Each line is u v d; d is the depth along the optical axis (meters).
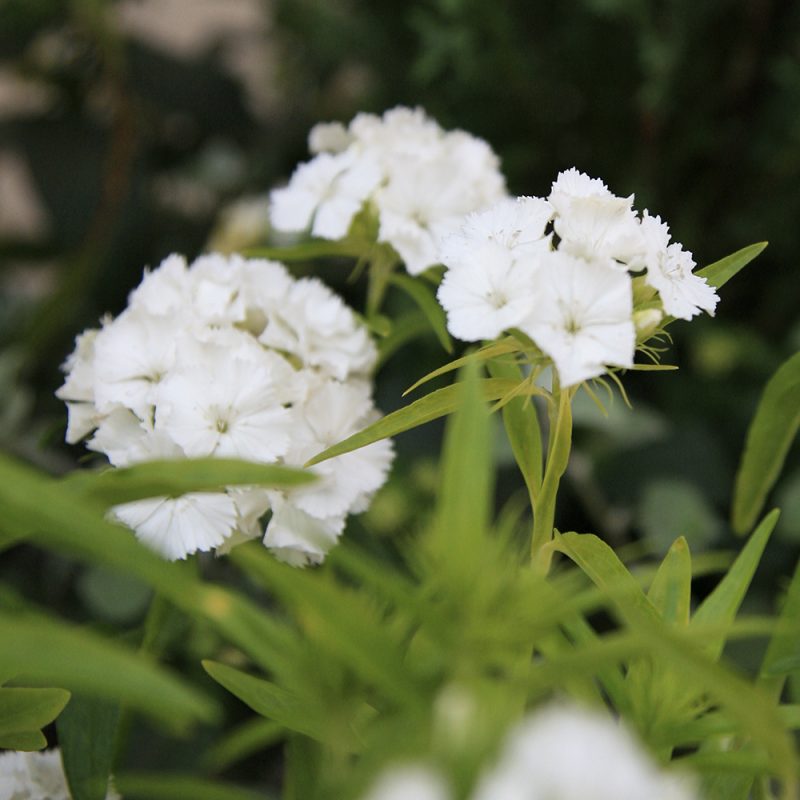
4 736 0.45
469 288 0.45
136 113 1.09
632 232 0.46
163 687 0.36
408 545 0.39
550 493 0.47
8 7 1.01
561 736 0.34
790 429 0.51
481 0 0.88
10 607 0.46
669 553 0.47
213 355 0.49
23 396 0.90
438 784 0.35
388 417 0.46
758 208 0.93
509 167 0.95
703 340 0.89
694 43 0.89
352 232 0.58
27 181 1.10
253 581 0.66
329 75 1.12
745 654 0.72
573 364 0.44
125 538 0.38
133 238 1.07
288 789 0.43
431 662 0.38
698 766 0.41
